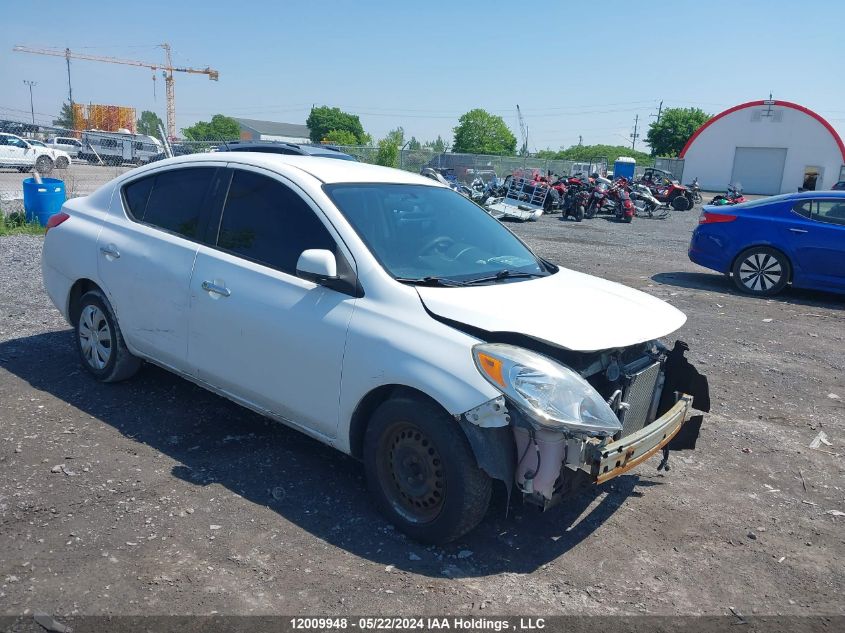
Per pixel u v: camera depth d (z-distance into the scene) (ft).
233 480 13.10
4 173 91.35
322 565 10.75
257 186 14.12
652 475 14.87
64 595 9.66
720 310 30.91
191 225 14.92
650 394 13.05
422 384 10.84
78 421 15.08
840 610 10.65
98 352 16.98
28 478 12.60
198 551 10.86
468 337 10.96
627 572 11.26
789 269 34.04
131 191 16.67
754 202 35.47
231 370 13.76
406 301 11.60
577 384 10.57
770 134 173.88
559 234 59.88
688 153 184.03
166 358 15.20
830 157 169.27
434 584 10.50
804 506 13.89
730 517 13.28
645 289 35.09
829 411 19.06
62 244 17.38
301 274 12.27
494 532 12.13
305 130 422.41
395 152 90.74
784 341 25.91
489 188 79.05
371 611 9.79
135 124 249.96
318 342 12.19
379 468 11.85
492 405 10.28
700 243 36.11
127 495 12.30
